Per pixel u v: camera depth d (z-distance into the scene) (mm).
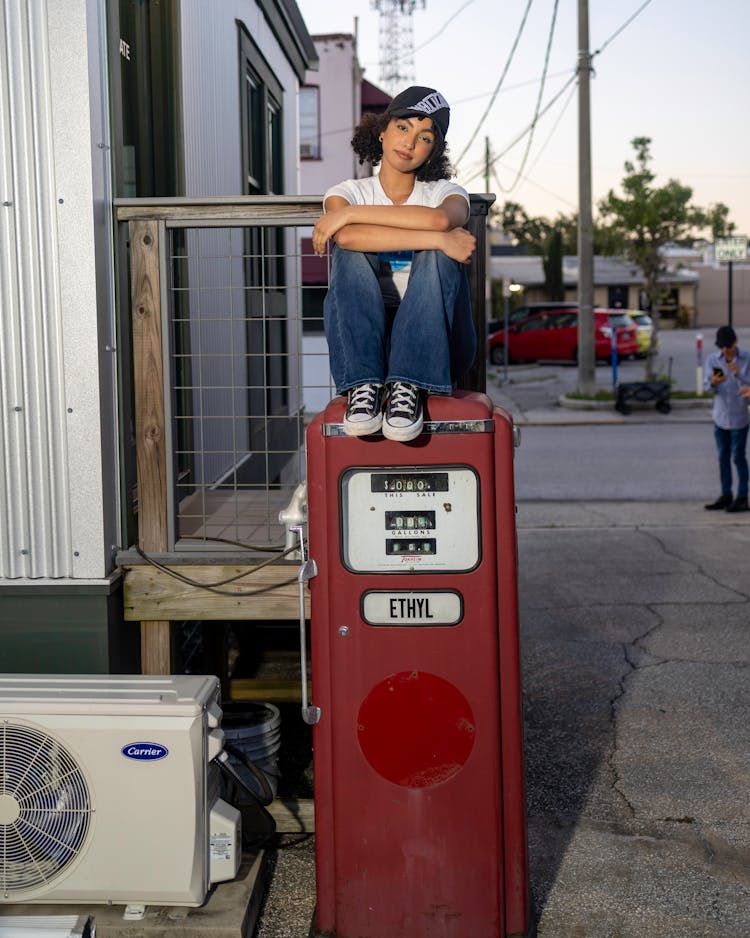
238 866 3480
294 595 4090
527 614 7129
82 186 3803
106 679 3484
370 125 3451
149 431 4117
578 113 19547
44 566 3943
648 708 5406
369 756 3234
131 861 3299
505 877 3285
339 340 3182
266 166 8672
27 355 3871
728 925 3434
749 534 9414
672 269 54781
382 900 3271
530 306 30422
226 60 6910
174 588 4109
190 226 4027
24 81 3768
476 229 4031
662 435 16562
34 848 3311
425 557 3184
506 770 3250
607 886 3689
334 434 3166
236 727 4195
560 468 13484
